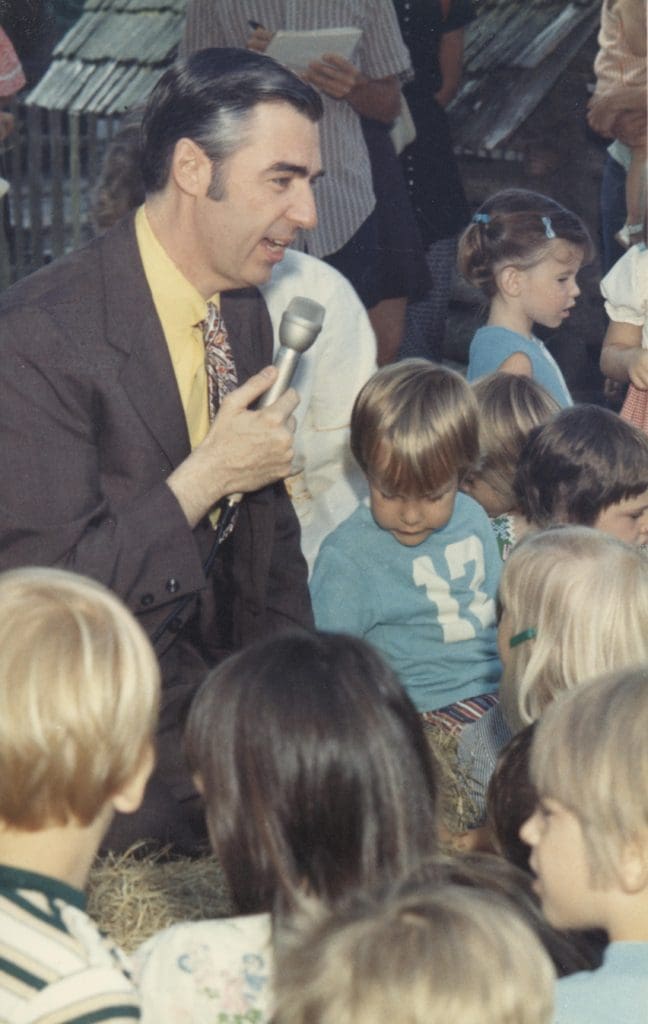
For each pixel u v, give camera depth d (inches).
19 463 153.7
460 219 313.0
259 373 159.3
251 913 105.9
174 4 420.8
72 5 451.2
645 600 133.9
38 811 94.1
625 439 178.7
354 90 268.1
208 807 105.5
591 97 321.7
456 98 350.9
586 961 109.6
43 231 429.4
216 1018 100.3
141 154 161.0
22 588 98.0
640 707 100.0
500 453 199.2
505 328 246.4
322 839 102.2
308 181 159.0
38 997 90.2
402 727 105.6
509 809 127.3
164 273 161.0
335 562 183.8
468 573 187.8
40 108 429.7
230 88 154.3
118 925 144.6
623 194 303.7
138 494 159.0
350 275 276.5
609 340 254.2
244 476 157.0
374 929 78.6
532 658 134.8
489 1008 75.8
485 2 363.9
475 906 80.0
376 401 171.9
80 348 156.7
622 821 98.0
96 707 93.7
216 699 104.4
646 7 276.1
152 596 154.0
